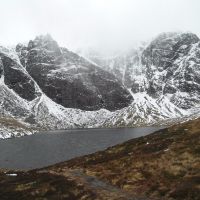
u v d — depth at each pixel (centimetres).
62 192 4747
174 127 8919
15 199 4697
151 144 7481
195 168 4866
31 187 5206
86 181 5550
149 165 5681
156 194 4269
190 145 6038
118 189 4862
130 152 7506
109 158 7650
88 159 8669
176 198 3941
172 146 6438
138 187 4759
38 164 13650
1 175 6875
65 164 9119
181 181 4456
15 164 13825
